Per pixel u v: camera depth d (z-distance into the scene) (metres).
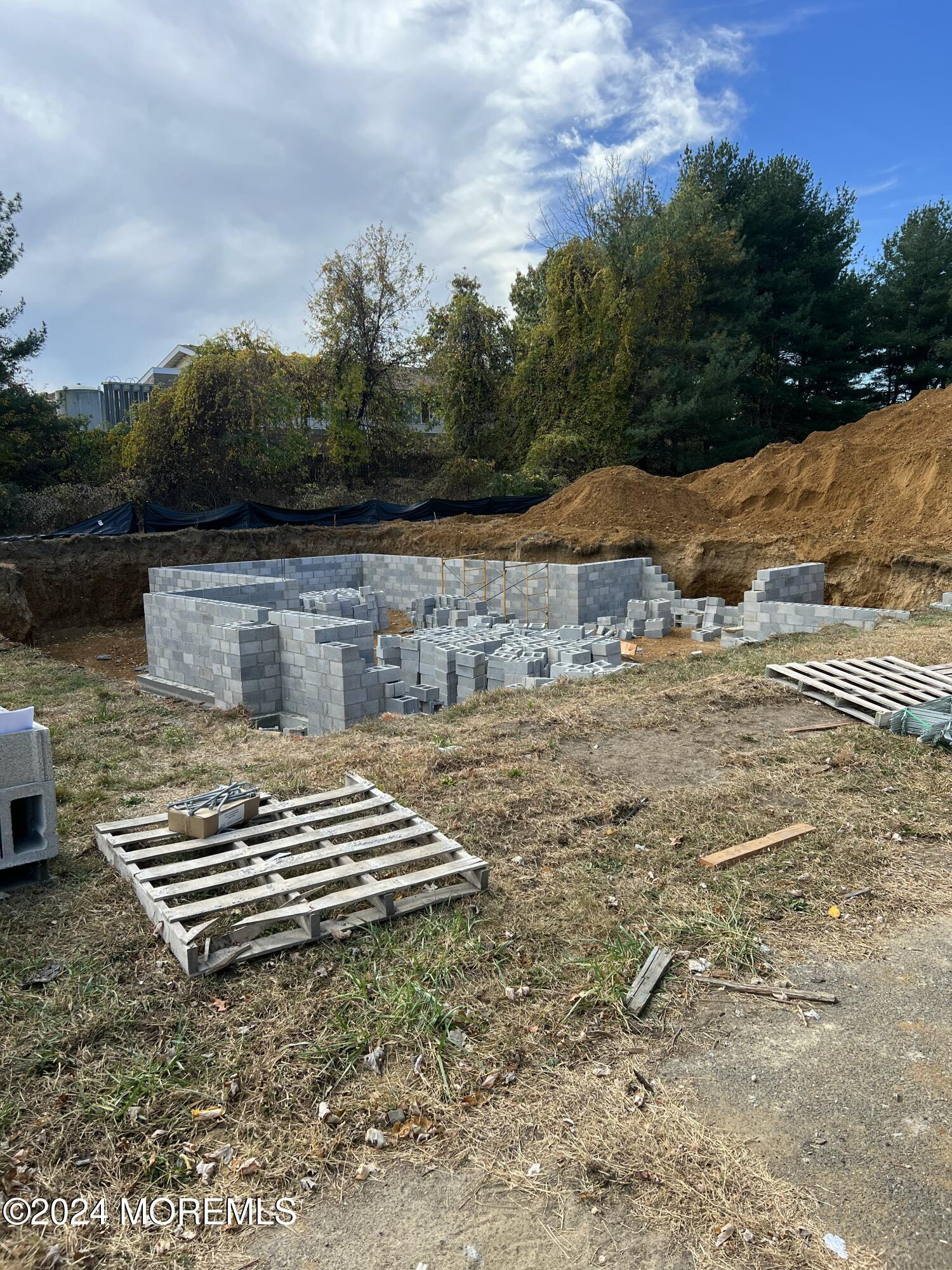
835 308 35.81
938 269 35.06
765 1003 3.81
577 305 32.09
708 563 19.80
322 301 32.97
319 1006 3.69
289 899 4.50
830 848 5.33
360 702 10.52
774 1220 2.64
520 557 21.61
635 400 32.53
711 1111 3.12
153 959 4.05
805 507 21.16
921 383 38.03
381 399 34.84
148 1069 3.28
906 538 17.80
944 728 7.07
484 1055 3.40
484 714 8.70
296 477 32.56
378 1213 2.71
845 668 9.11
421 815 5.72
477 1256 2.54
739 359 32.31
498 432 36.12
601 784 6.38
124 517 22.61
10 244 24.84
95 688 10.20
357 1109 3.12
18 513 24.78
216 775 6.80
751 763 6.82
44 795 4.72
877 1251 2.54
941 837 5.52
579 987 3.86
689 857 5.23
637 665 10.92
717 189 35.03
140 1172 2.84
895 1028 3.63
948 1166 2.86
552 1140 2.98
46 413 27.31
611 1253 2.54
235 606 12.34
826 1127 3.04
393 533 24.22
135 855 4.82
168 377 40.72
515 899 4.67
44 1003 3.67
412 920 4.44
